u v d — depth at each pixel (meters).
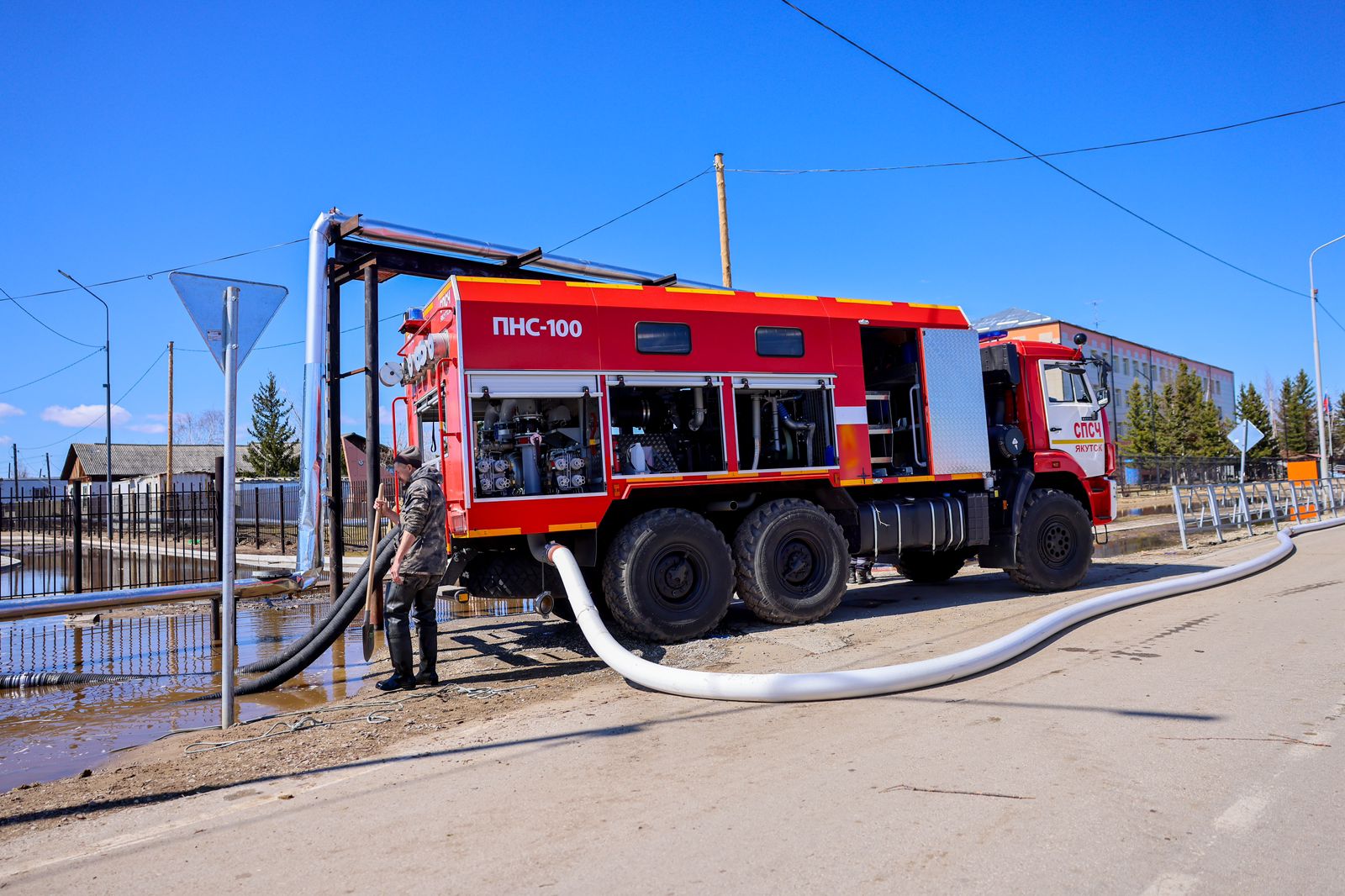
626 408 7.76
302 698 6.74
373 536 6.84
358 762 4.65
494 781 4.18
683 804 3.70
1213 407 55.84
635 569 7.32
